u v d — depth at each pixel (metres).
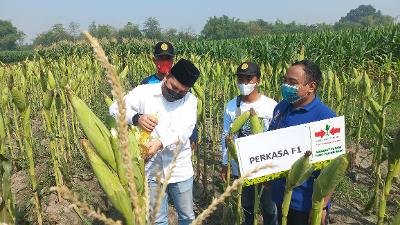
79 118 1.31
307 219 2.80
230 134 2.57
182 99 3.22
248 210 3.77
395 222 1.25
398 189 5.27
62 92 5.59
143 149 2.48
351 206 5.03
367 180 5.75
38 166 5.98
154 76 4.41
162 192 1.03
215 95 8.16
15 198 4.90
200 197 5.22
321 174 1.60
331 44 15.65
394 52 15.33
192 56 11.38
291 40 17.73
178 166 3.24
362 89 6.00
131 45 28.52
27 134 3.66
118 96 0.88
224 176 3.84
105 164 1.29
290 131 2.20
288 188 1.89
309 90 2.71
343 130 2.23
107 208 4.79
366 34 16.67
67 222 4.36
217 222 4.59
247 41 20.94
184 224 3.48
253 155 2.20
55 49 28.27
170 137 2.67
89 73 12.41
